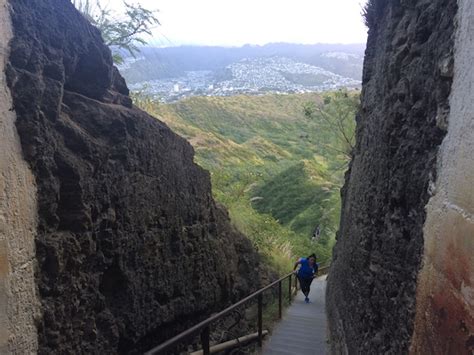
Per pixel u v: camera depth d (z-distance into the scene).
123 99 5.02
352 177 8.08
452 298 2.21
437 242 2.57
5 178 2.46
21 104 2.74
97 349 3.73
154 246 5.05
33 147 2.80
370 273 4.91
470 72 2.29
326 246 24.12
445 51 2.78
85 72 4.18
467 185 2.14
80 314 3.52
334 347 7.14
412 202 3.38
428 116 3.14
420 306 2.83
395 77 4.35
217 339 7.01
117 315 4.22
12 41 2.72
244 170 27.34
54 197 3.14
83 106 4.09
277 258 13.77
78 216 3.45
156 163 5.23
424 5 3.60
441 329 2.36
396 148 4.08
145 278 4.80
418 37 3.61
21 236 2.63
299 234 25.58
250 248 10.70
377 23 6.91
